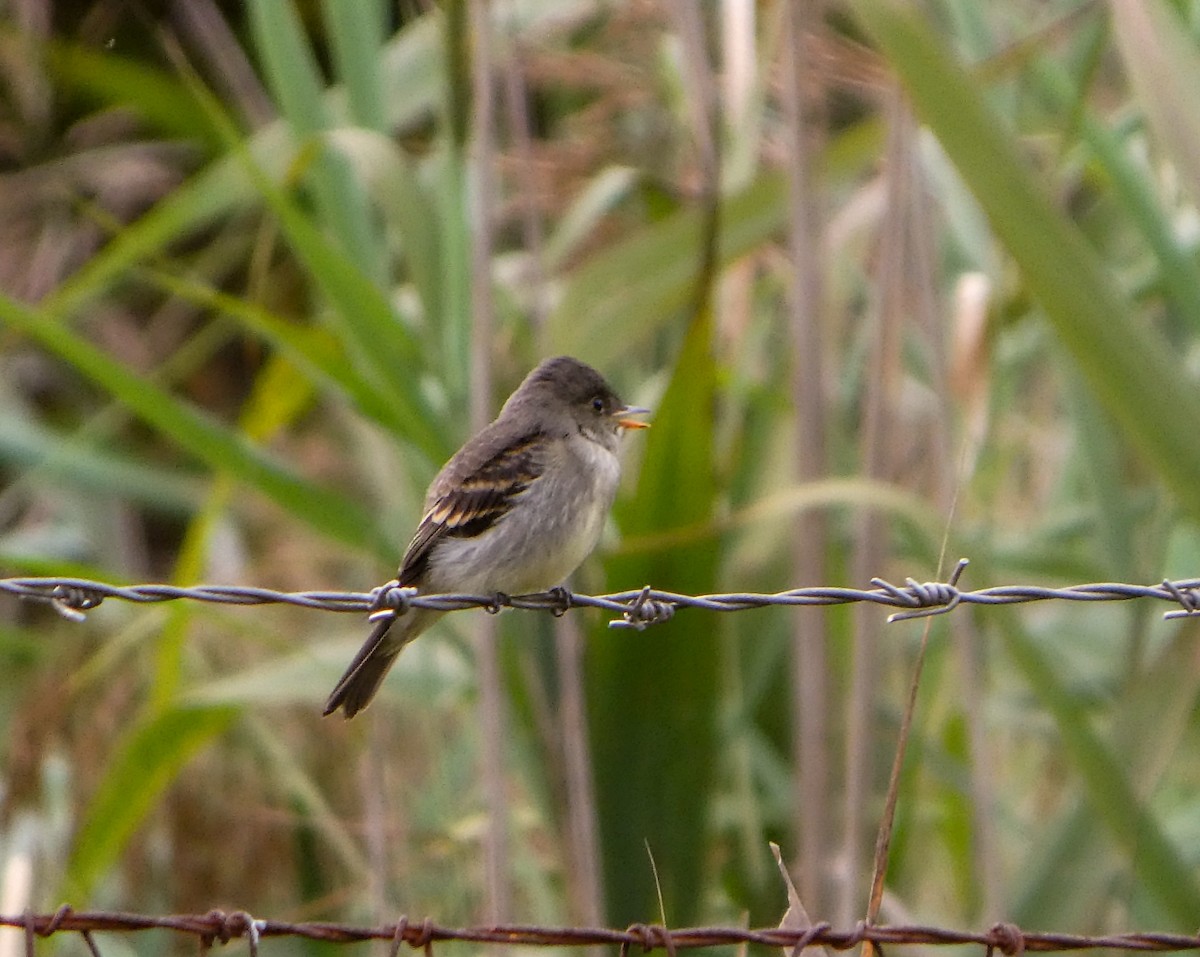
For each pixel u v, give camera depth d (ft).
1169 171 36.78
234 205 44.37
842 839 37.78
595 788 34.24
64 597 24.70
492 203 34.04
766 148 38.22
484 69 33.94
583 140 37.22
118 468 39.99
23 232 57.82
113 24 54.95
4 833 36.68
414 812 39.50
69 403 57.93
